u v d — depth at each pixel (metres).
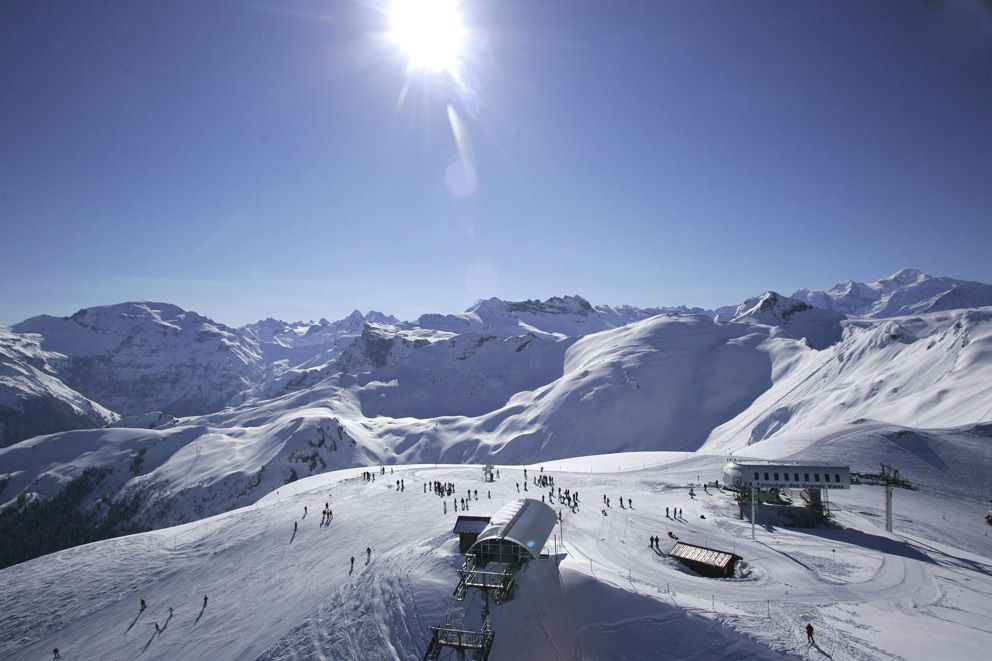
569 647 31.67
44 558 70.12
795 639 30.31
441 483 80.38
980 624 32.94
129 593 56.78
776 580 39.91
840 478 55.69
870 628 32.00
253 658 35.69
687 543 47.38
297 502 80.06
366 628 35.34
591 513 56.91
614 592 35.41
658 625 32.50
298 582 47.38
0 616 55.75
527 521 41.69
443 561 41.06
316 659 33.59
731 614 33.16
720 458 90.12
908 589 38.78
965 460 78.88
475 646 31.41
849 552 46.44
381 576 41.59
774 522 55.47
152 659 41.22
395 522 59.38
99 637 47.91
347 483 89.75
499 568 38.03
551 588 36.41
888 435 87.56
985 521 60.69
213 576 55.78
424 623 34.34
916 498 67.56
